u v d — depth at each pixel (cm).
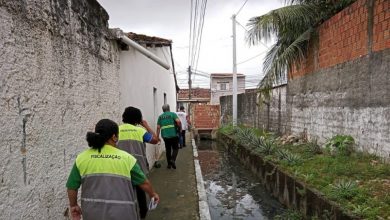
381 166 651
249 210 771
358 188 556
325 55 934
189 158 1098
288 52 1012
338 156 798
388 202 497
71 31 384
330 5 986
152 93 1018
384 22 661
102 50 508
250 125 1897
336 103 875
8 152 251
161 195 662
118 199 276
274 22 990
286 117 1291
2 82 247
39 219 297
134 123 500
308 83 1064
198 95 4544
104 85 517
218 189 960
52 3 335
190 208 583
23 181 272
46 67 320
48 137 321
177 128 915
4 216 242
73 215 286
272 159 917
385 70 661
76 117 396
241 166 1287
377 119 692
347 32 809
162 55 1252
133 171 289
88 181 277
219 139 2020
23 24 279
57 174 339
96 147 285
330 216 521
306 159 849
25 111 279
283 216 681
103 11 512
